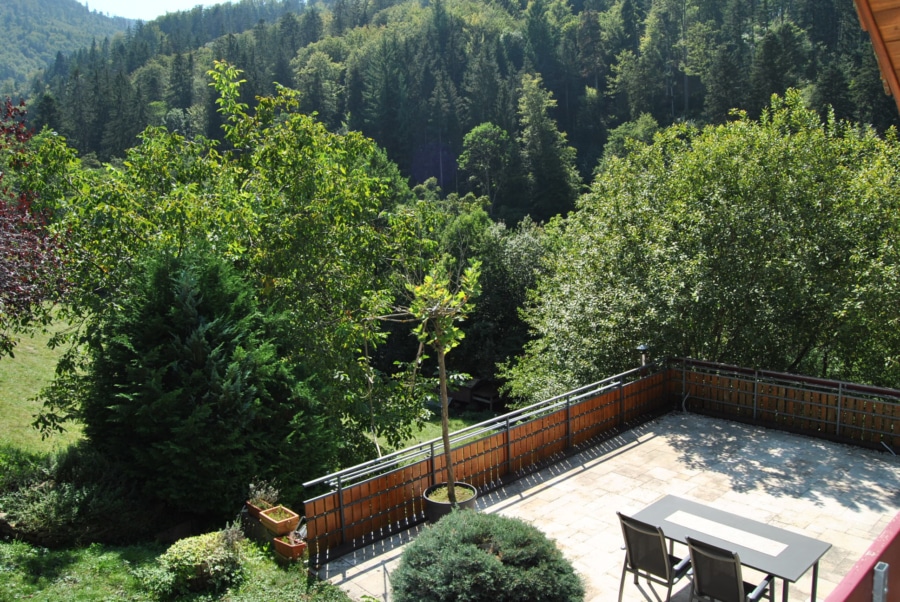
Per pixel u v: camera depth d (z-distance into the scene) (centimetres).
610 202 1541
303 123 1252
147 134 1278
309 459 942
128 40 16162
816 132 1338
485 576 452
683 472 803
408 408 1281
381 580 602
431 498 692
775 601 532
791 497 722
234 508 853
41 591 662
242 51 8788
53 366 2031
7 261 902
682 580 569
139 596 657
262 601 595
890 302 1112
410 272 1409
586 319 1423
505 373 2070
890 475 766
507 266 3519
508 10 11819
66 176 1202
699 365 1018
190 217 1105
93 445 930
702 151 1418
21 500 798
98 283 1099
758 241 1209
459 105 7231
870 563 243
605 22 8675
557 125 7600
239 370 884
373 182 1348
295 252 1221
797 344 1311
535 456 842
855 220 1236
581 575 582
